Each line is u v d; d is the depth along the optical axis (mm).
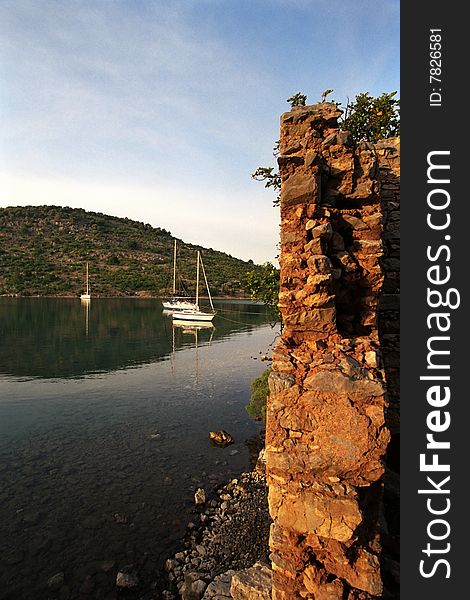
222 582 7676
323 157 5820
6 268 126500
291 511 4453
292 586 4539
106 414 20828
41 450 16016
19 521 10969
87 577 8867
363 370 4629
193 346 45844
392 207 8398
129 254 157000
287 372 4875
